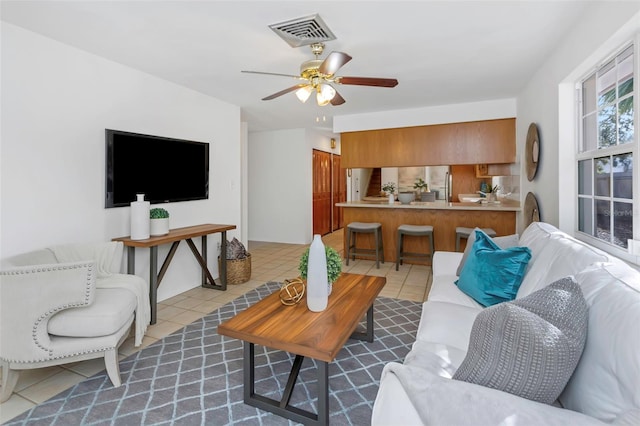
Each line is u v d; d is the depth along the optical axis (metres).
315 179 6.99
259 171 6.84
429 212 4.86
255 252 5.71
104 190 2.78
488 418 0.71
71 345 1.80
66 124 2.51
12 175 2.21
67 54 2.51
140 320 2.25
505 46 2.63
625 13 1.66
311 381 1.93
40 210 2.36
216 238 4.07
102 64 2.76
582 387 0.90
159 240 2.76
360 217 5.24
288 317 1.75
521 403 0.74
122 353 2.26
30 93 2.29
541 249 1.91
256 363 2.13
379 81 2.54
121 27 2.26
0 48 2.14
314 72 2.47
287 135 6.55
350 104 4.48
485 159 4.50
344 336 1.55
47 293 1.73
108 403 1.74
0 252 2.16
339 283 2.31
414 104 4.52
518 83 3.60
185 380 1.94
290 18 2.15
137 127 3.06
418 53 2.75
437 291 2.19
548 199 2.89
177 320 2.84
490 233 4.14
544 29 2.34
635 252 1.66
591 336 0.94
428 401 0.79
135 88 3.04
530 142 3.44
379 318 2.82
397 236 4.55
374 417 0.89
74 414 1.65
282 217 6.68
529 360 0.85
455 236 4.73
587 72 2.34
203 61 2.87
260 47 2.59
